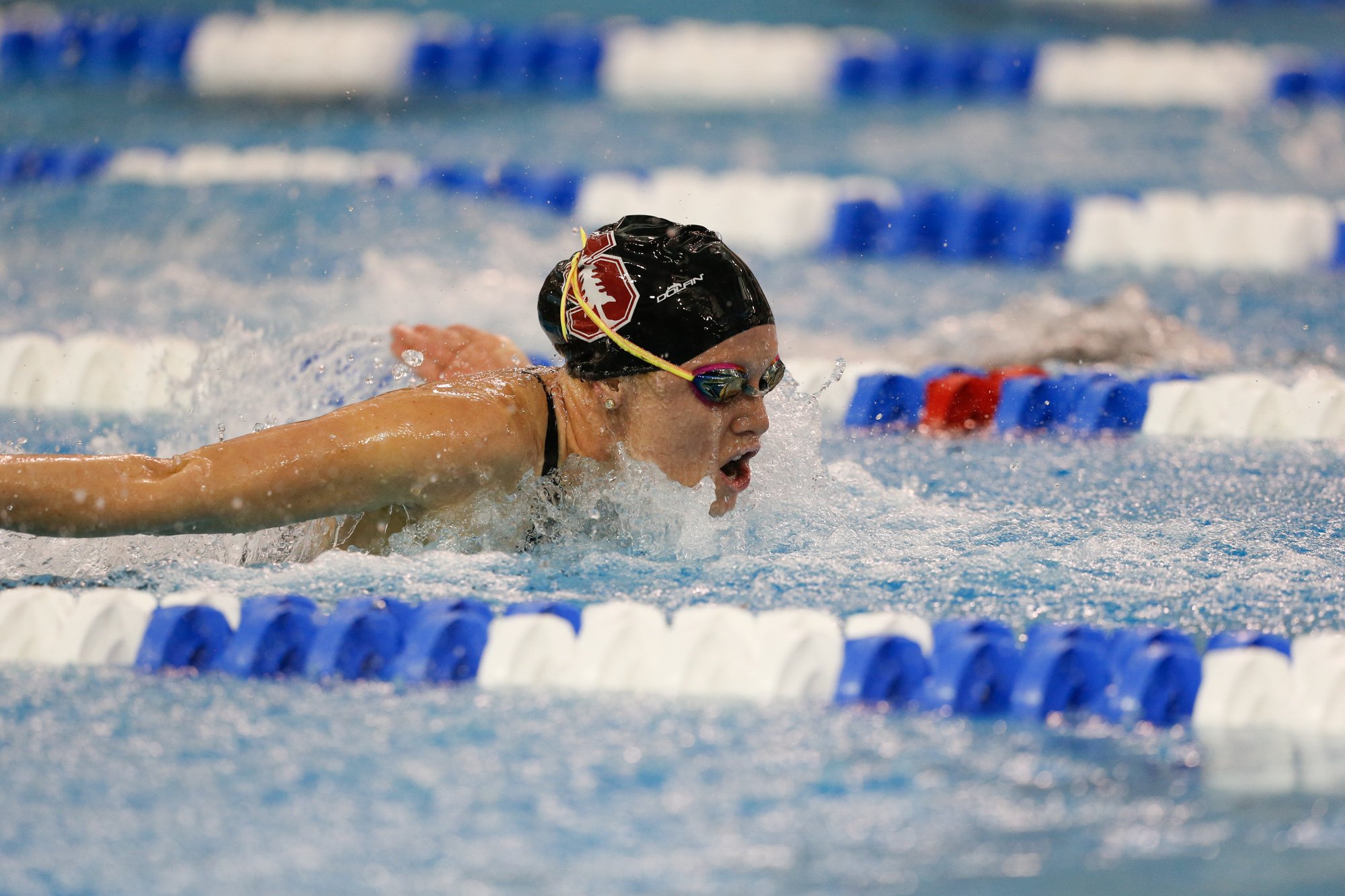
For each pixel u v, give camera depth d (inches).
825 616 263.0
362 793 207.0
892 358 519.5
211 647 260.2
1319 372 492.4
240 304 536.1
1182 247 706.8
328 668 253.0
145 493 256.7
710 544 303.3
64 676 252.8
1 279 572.4
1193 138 905.5
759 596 284.5
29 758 218.7
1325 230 697.6
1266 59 1051.9
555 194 766.5
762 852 190.4
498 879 182.4
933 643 256.4
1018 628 271.3
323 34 1064.8
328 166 777.6
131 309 528.7
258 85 1005.2
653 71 1047.6
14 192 717.9
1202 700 242.5
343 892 179.0
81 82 1007.0
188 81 1015.0
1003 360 513.3
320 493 265.1
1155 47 1095.6
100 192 713.6
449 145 849.5
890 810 202.8
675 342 276.5
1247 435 446.0
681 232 289.9
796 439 335.0
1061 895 178.7
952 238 725.3
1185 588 293.9
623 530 299.7
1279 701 241.1
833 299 622.5
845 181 789.9
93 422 439.5
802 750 224.1
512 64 1047.0
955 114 990.4
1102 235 711.1
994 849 191.2
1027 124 951.6
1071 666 244.8
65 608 268.7
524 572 290.5
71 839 192.7
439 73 1047.0
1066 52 1060.5
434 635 255.4
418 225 669.9
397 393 280.1
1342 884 181.0
